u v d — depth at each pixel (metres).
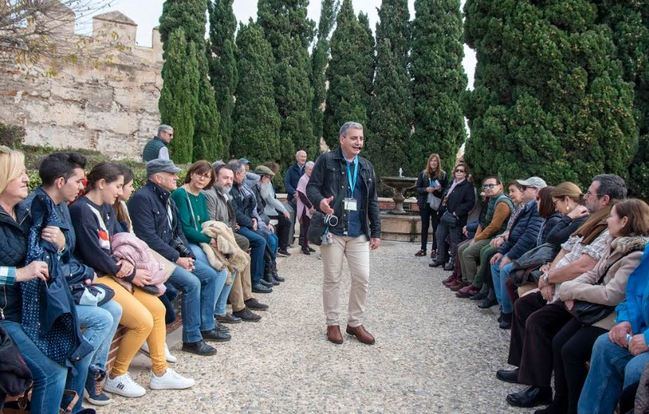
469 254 6.96
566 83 7.44
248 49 17.41
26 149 15.27
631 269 3.23
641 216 3.34
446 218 8.64
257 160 17.36
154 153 7.70
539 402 3.66
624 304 3.15
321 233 4.89
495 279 5.92
